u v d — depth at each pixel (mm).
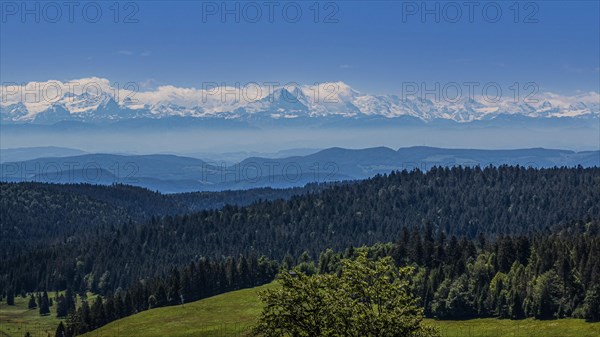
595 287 173875
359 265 56406
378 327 53125
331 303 55125
